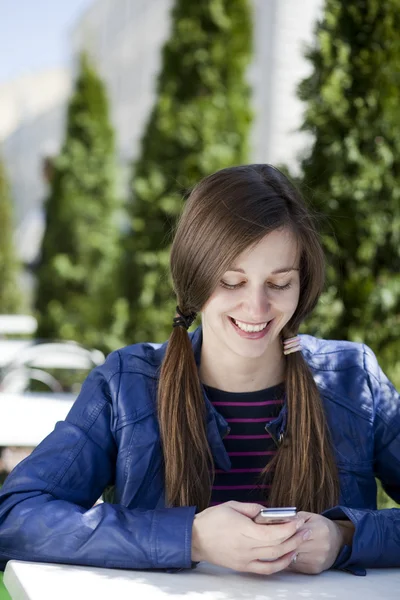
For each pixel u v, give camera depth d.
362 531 1.49
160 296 6.84
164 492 1.69
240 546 1.38
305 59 3.54
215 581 1.35
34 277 9.70
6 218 13.14
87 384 1.78
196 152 6.55
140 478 1.69
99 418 1.73
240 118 6.64
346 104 3.41
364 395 1.82
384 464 1.84
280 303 1.60
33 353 6.06
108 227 9.73
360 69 3.43
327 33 3.45
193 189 1.67
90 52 10.10
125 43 18.27
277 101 9.86
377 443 1.83
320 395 1.79
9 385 5.98
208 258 1.56
